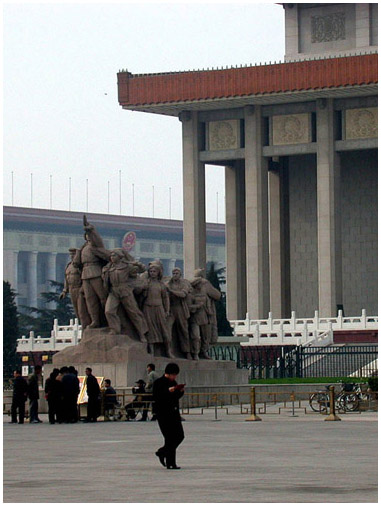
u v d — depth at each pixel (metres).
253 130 121.88
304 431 42.75
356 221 125.00
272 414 54.69
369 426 45.59
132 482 26.12
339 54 124.44
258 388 64.44
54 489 24.97
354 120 118.56
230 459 31.41
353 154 125.50
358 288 124.56
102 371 57.56
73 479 26.84
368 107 118.00
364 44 123.56
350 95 117.06
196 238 124.31
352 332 100.50
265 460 31.03
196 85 119.62
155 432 43.66
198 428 44.66
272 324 101.56
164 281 62.69
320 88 113.94
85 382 52.19
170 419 28.94
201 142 125.81
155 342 59.91
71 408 50.25
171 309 61.94
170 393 28.97
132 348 57.50
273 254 127.81
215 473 27.78
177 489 24.72
